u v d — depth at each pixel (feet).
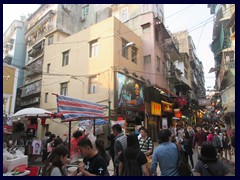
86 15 83.10
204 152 9.67
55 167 9.66
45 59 63.10
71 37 56.44
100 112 29.73
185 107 81.61
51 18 74.33
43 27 75.92
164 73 65.10
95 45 51.06
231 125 34.37
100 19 79.77
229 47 36.55
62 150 10.07
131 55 54.24
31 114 26.45
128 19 65.57
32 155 25.59
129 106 46.75
